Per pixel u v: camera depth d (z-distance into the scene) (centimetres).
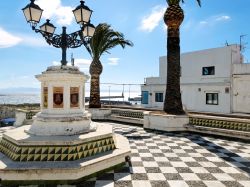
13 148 518
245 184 475
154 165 594
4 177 448
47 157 494
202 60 2566
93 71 1709
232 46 2295
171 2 1220
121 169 560
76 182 458
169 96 1209
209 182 486
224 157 670
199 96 2550
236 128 949
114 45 1728
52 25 699
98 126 702
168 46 1226
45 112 616
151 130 1162
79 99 642
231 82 2270
